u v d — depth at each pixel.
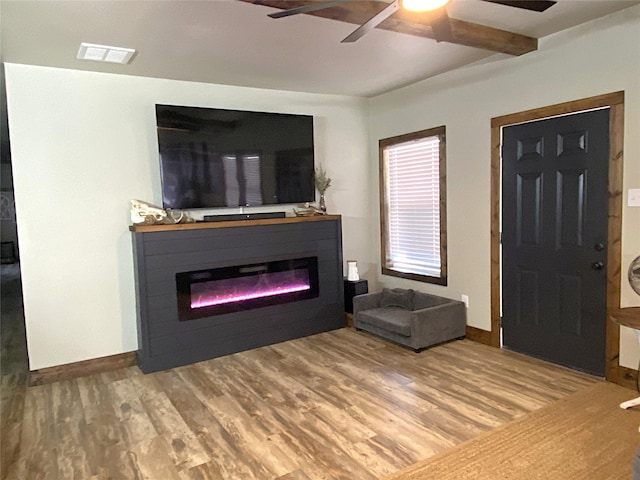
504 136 3.93
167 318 3.93
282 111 4.83
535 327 3.82
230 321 4.24
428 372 3.65
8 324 5.66
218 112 4.22
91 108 3.81
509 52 3.59
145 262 3.80
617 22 3.08
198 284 4.07
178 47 3.30
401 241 5.27
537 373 3.53
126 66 3.70
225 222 4.16
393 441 2.65
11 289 7.68
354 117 5.36
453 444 2.59
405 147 5.08
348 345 4.41
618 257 3.19
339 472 2.37
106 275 3.94
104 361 3.95
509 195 3.93
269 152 4.55
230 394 3.37
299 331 4.67
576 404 2.99
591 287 3.38
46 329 3.71
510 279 3.99
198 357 4.09
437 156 4.67
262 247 4.41
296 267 4.64
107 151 3.90
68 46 3.17
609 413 2.86
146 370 3.86
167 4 2.58
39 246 3.66
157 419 3.02
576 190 3.42
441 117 4.50
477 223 4.24
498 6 2.88
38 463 2.54
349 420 2.92
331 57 3.72
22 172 3.56
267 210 4.75
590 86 3.26
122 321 4.03
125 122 3.97
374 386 3.42
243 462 2.49
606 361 3.32
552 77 3.49
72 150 3.75
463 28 3.14
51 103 3.64
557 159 3.53
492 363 3.78
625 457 2.39
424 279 4.91
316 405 3.14
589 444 2.53
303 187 4.79
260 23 2.92
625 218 3.13
